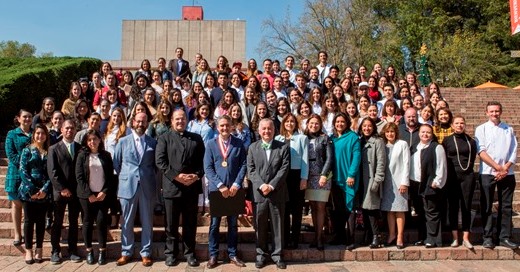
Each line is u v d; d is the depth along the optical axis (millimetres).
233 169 5844
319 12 34094
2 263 5793
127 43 23312
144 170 5914
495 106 6336
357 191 6297
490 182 6254
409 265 5871
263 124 5871
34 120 7734
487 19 37094
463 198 6258
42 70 11594
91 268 5617
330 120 7773
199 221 7008
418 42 37938
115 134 6711
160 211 6875
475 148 6340
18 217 6148
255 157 5859
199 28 23312
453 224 6332
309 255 6078
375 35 35594
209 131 7102
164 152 5793
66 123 5918
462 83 31891
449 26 37594
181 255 6062
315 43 34312
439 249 6160
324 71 11305
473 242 6613
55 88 12289
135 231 6535
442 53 32719
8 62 14617
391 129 6414
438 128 7082
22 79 10461
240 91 9523
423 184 6301
